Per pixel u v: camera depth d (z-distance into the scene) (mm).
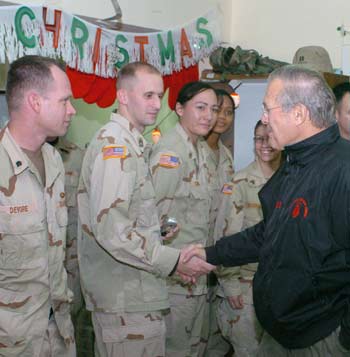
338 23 3680
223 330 2738
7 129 1667
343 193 1511
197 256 2119
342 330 1533
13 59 2285
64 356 1811
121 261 1913
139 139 2029
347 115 2564
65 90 1672
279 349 1770
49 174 1730
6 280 1625
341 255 1558
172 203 2412
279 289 1633
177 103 2547
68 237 2848
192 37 3404
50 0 2611
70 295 1848
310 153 1614
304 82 1614
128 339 1990
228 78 3531
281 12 3920
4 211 1597
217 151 2963
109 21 2998
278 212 1669
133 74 2037
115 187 1875
